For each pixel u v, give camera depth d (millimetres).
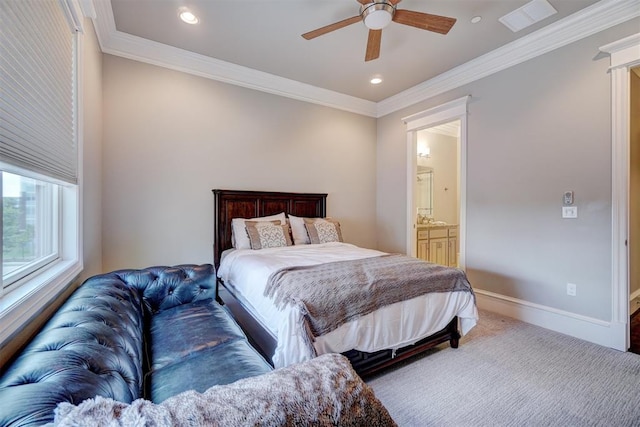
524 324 2816
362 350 1797
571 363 2104
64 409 561
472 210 3340
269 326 1857
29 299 1055
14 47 1013
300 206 3914
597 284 2426
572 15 2441
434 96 3791
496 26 2604
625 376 1938
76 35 1795
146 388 1210
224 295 3186
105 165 2738
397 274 2088
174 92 3082
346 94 4211
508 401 1703
